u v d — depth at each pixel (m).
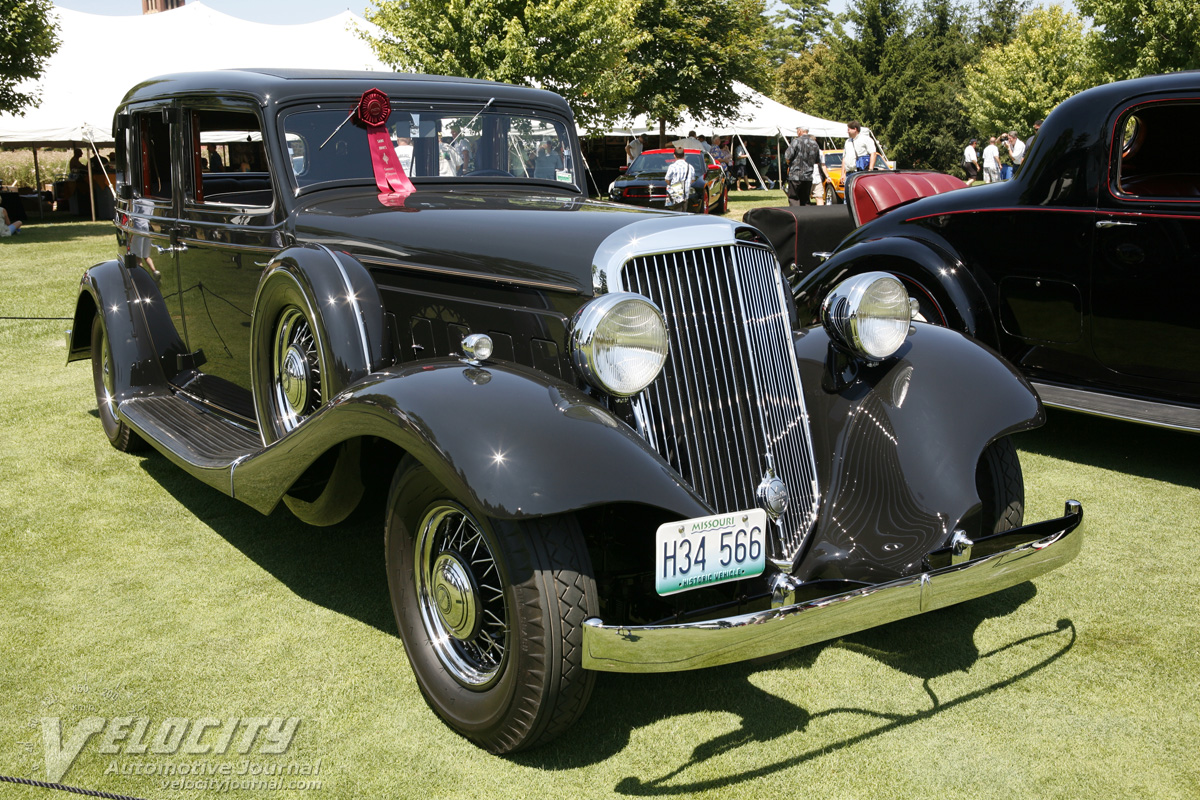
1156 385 4.30
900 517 2.62
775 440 2.66
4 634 2.83
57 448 4.69
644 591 2.49
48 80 19.16
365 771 2.21
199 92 3.74
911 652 2.80
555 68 16.98
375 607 3.04
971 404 2.77
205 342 4.00
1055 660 2.73
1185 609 3.03
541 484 2.01
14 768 2.19
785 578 2.32
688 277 2.51
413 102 3.72
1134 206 4.17
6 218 16.02
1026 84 35.81
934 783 2.18
